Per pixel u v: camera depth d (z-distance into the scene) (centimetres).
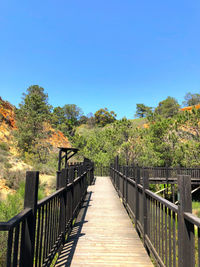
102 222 483
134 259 291
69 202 394
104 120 8962
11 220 131
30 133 1870
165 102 6831
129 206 530
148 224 316
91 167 1376
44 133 2138
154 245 271
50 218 243
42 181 1152
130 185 518
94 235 395
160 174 1470
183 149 1844
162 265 221
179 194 162
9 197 706
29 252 159
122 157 2048
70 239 372
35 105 2298
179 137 1989
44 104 2412
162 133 2055
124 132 2161
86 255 304
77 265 272
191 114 1922
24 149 1823
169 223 205
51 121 2934
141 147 1991
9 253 125
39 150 1889
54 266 268
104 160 2384
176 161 1892
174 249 183
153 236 277
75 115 8312
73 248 330
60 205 320
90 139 3048
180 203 160
